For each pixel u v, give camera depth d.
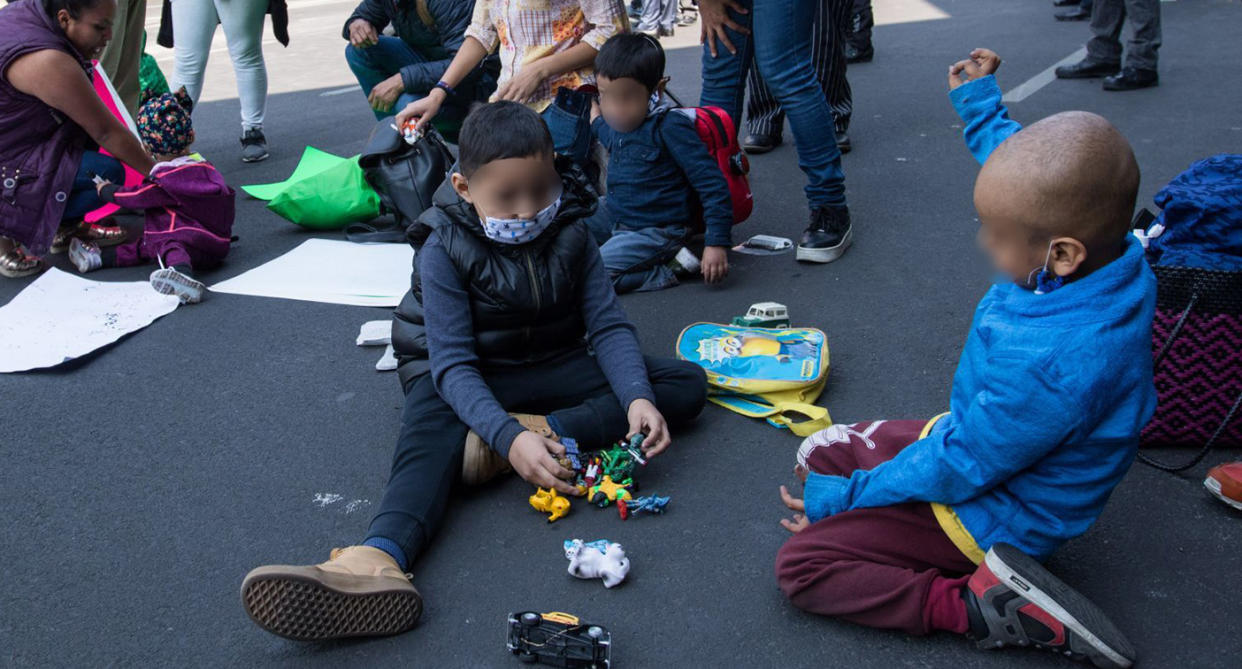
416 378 2.61
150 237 4.02
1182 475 2.43
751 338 2.98
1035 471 1.82
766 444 2.65
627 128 3.60
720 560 2.21
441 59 5.22
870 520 1.96
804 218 4.35
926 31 8.45
